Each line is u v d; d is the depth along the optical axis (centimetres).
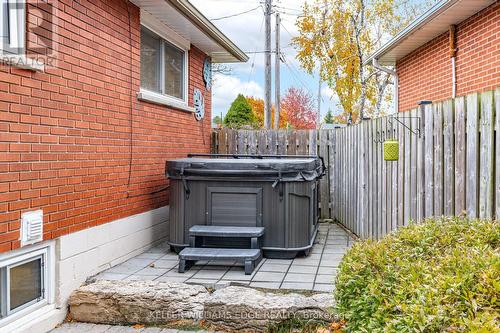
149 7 561
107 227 480
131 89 537
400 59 912
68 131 408
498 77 554
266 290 401
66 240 406
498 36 552
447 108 374
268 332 373
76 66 421
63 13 400
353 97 1418
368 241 308
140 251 562
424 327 168
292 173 530
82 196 432
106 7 477
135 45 547
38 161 367
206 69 842
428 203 412
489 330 151
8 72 334
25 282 364
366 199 641
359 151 684
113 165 493
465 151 343
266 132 884
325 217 883
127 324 397
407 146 471
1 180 328
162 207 632
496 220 282
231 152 888
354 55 1269
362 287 250
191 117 763
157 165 616
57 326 390
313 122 2945
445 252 244
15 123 341
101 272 465
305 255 548
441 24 661
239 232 505
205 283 419
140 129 562
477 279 187
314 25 1525
